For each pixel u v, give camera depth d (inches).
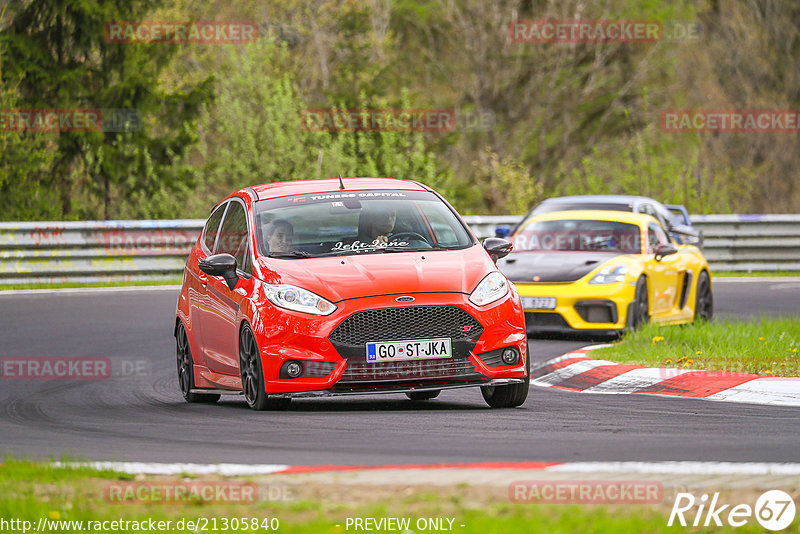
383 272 1282.0
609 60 6200.8
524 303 2092.8
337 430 1154.0
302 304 1261.1
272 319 1268.5
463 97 6181.1
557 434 1109.1
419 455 992.9
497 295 1293.1
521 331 1299.2
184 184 4453.7
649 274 2133.4
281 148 4352.9
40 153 4077.3
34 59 4461.1
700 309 2322.8
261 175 4382.4
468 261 1328.7
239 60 4714.6
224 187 4488.2
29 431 1245.1
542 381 1611.7
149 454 1039.6
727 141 6953.7
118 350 1999.3
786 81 7194.9
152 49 4650.6
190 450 1058.7
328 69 6043.3
